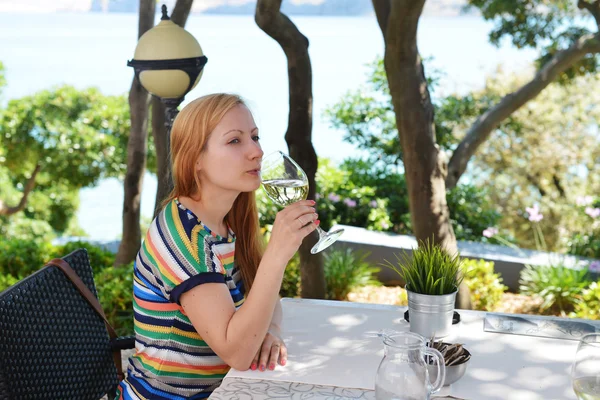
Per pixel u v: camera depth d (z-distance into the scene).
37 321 1.77
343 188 6.88
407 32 3.35
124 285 4.41
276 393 1.46
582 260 5.35
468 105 7.96
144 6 5.28
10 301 1.68
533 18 6.61
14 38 47.56
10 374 1.62
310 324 1.91
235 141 1.69
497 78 9.92
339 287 4.95
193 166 1.71
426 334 1.73
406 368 1.25
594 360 1.27
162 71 3.21
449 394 1.47
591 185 10.22
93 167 11.69
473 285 4.75
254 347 1.57
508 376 1.57
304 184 1.64
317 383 1.52
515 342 1.78
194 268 1.62
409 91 3.49
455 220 6.71
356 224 6.67
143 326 1.70
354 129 7.92
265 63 28.41
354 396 1.45
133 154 5.41
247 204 1.86
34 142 11.23
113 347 2.04
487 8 6.66
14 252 5.71
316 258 3.83
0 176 12.77
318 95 18.56
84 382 1.91
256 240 1.89
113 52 42.16
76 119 11.65
